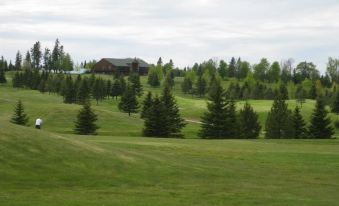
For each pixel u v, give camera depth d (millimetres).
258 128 86000
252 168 27688
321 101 80875
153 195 19188
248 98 162500
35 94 158000
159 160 26391
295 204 18672
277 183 23469
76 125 77000
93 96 150250
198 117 125562
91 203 16969
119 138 40562
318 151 35906
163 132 73750
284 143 44406
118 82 161250
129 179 21734
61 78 169375
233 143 40844
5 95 151250
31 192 18062
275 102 89125
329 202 19312
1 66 198250
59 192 18516
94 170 22250
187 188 21031
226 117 74688
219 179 23641
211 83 180875
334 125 105938
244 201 18906
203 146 36062
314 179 25094
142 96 164125
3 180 19156
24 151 22312
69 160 22719
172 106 83938
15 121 80562
